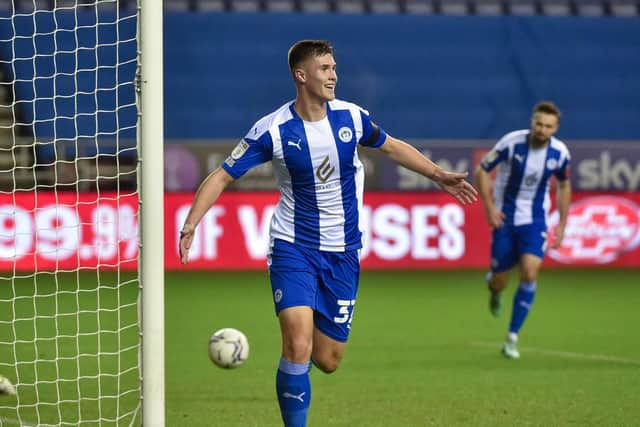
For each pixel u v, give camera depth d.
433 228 61.31
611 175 62.31
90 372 28.34
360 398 24.69
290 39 79.25
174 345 33.94
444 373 28.55
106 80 71.62
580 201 62.16
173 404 23.83
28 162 59.91
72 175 59.28
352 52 79.31
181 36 77.75
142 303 18.41
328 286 18.67
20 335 35.53
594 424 21.52
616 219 62.69
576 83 79.94
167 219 59.19
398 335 37.09
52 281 52.44
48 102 69.94
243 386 26.33
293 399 17.86
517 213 32.28
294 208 18.41
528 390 25.77
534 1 84.44
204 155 59.16
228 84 76.44
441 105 77.81
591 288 53.38
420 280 56.25
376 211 60.62
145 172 18.36
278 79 77.19
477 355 32.19
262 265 60.09
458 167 60.88
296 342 17.77
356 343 35.00
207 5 79.94
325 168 18.14
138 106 18.44
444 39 80.88
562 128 78.00
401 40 80.50
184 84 75.88
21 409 23.17
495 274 33.69
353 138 18.25
